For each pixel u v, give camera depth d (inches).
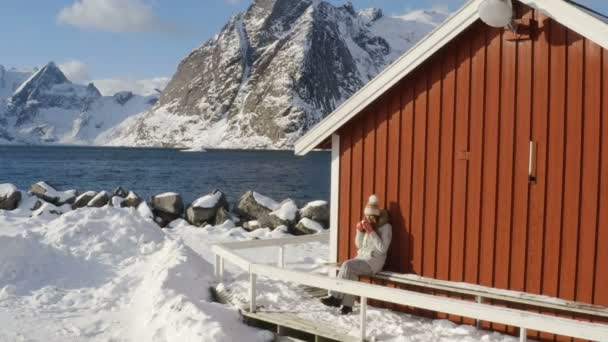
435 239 303.4
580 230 261.4
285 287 355.9
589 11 272.2
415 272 310.2
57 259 424.8
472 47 291.6
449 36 286.2
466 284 289.3
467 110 292.8
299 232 634.8
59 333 299.6
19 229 596.7
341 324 287.7
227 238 601.6
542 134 271.4
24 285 379.6
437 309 244.5
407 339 264.7
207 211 695.1
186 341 273.3
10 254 400.2
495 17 260.4
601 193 256.4
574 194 262.7
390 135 319.0
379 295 259.6
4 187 760.3
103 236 485.7
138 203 765.9
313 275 283.4
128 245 481.7
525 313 224.8
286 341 289.1
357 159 331.6
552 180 268.5
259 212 688.4
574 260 262.7
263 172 2608.3
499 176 283.3
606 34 243.6
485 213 287.6
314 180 2107.5
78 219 519.5
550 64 269.0
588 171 259.4
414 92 310.2
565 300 262.4
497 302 284.2
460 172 295.3
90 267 427.5
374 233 308.7
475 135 290.7
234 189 1685.5
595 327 210.8
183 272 367.9
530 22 273.1
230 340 273.9
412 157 311.3
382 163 322.0
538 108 272.4
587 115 259.8
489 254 286.2
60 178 2081.7
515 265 278.7
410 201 311.9
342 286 272.4
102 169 2694.4
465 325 288.4
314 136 335.9
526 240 275.4
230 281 376.5
